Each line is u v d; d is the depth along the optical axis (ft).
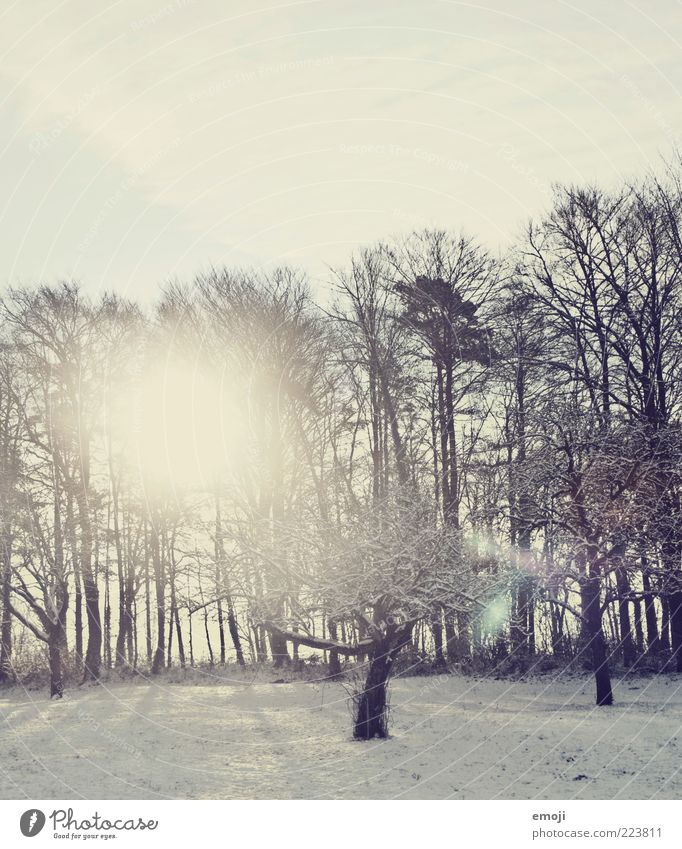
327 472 129.39
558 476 102.27
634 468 101.65
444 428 133.49
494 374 131.64
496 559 102.47
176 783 72.38
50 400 130.62
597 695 99.45
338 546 89.51
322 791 68.95
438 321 134.41
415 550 87.51
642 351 123.75
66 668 132.67
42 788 71.20
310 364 131.75
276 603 90.53
